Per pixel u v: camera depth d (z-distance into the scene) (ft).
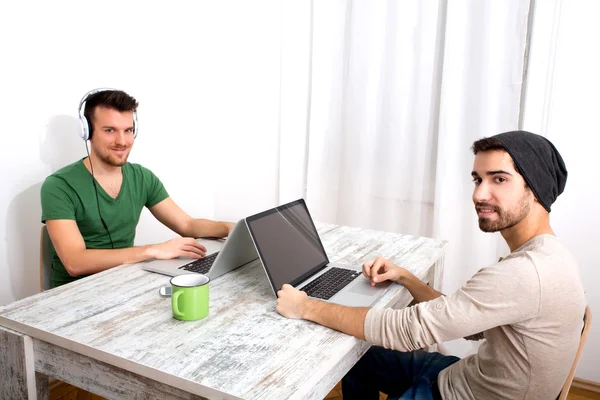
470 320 3.26
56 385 6.64
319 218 8.91
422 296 4.50
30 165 6.48
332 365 3.22
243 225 4.29
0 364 3.74
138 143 8.21
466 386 3.74
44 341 3.55
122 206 6.01
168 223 6.54
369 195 8.35
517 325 3.29
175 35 8.72
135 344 3.31
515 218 3.51
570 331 3.31
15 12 6.05
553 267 3.23
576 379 7.11
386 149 8.11
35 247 6.70
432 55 7.49
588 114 6.62
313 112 8.59
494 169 3.48
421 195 7.97
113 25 7.43
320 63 8.40
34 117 6.43
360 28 7.89
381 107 8.05
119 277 4.55
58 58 6.64
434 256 5.45
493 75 7.05
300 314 3.78
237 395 2.75
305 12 8.51
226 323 3.68
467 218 7.55
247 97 9.57
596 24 6.41
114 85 7.56
